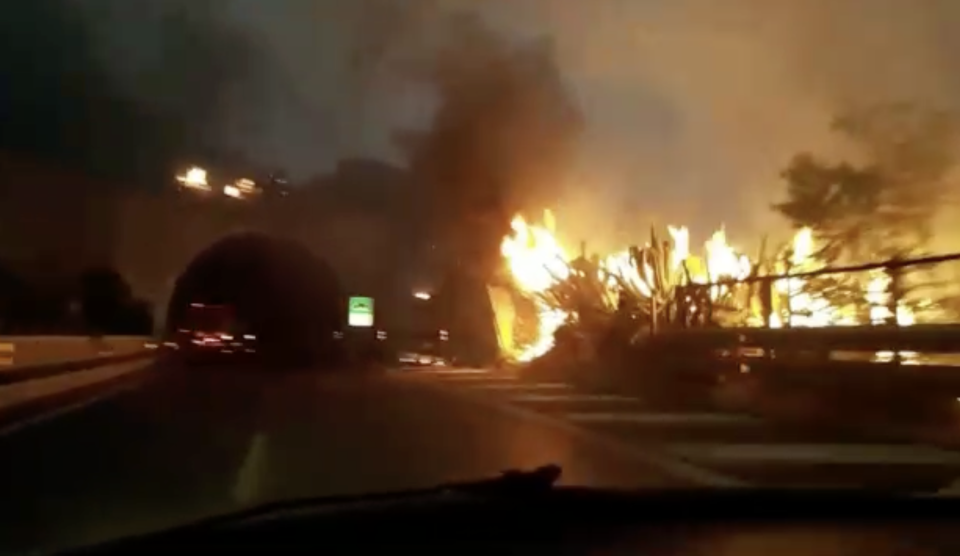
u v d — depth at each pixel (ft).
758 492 21.50
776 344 64.44
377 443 50.85
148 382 99.60
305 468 42.42
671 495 20.97
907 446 50.01
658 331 82.69
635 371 81.20
